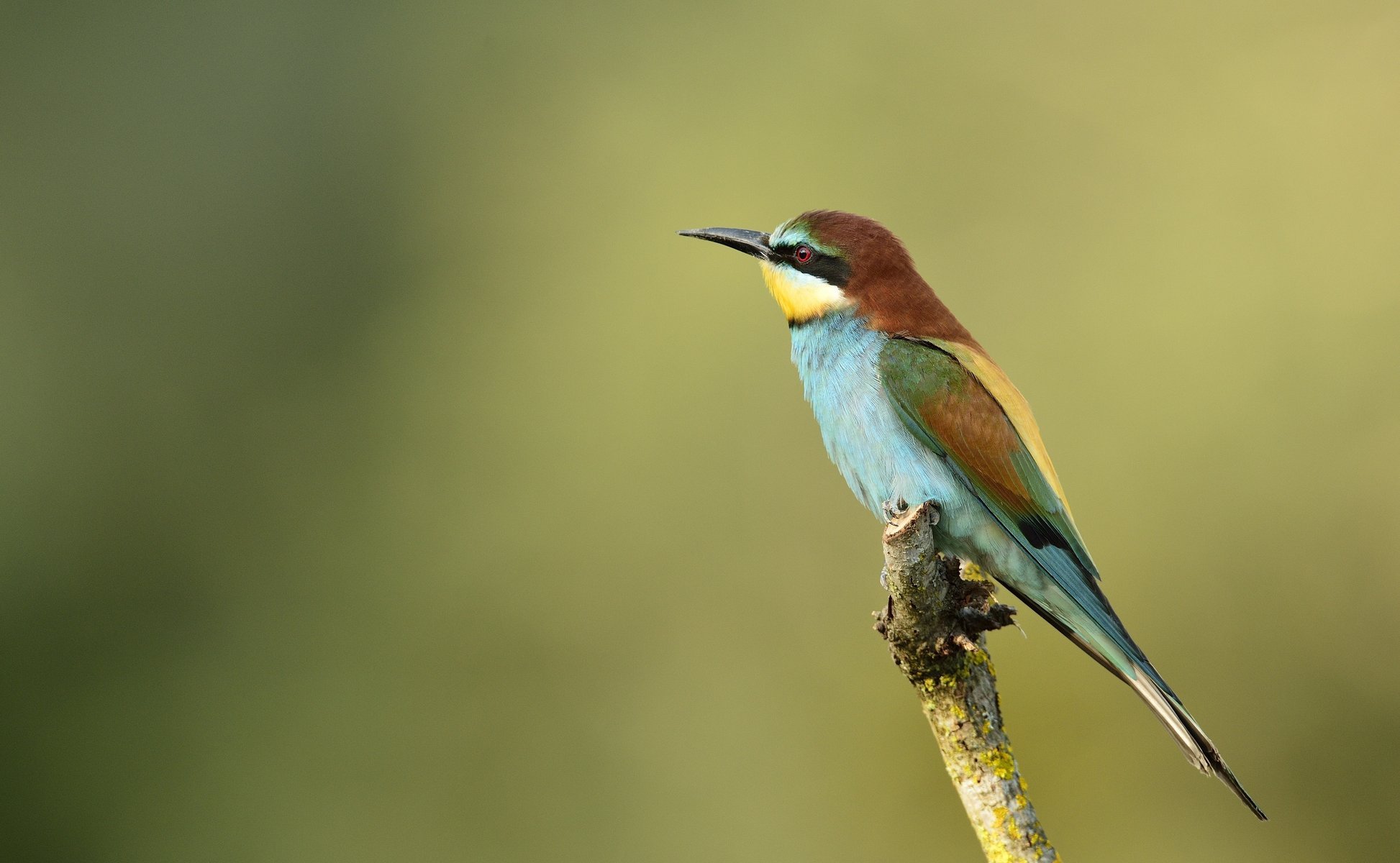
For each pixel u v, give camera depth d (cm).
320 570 1434
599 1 1591
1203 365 1306
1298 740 1196
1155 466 1278
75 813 1313
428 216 1580
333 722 1358
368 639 1398
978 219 1427
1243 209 1354
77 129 1616
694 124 1528
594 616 1359
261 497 1490
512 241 1538
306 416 1522
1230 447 1270
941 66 1479
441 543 1419
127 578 1431
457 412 1480
